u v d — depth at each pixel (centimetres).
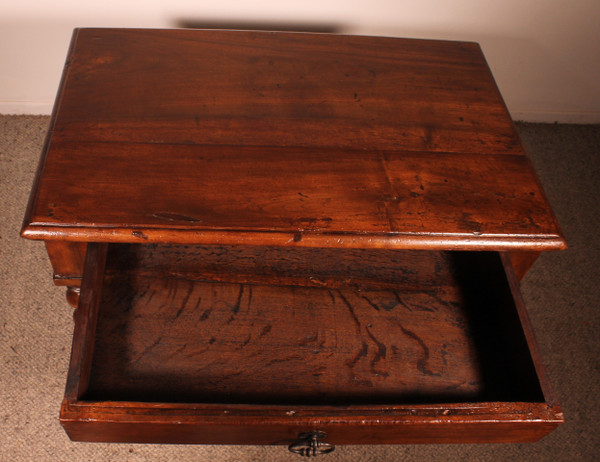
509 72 141
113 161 83
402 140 91
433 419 75
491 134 93
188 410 72
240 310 96
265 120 91
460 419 75
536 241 82
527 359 83
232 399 87
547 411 76
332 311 97
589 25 129
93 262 82
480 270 99
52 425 105
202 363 90
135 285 96
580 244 138
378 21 123
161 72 95
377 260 104
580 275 133
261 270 101
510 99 150
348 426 74
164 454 105
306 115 92
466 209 84
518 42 132
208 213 80
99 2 117
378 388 90
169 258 99
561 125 158
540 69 141
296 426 74
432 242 81
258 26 122
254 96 94
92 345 82
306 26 123
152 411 72
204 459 105
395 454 108
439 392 90
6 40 124
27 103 141
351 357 93
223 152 86
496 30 128
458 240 81
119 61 96
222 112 91
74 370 74
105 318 92
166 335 92
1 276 120
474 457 109
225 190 82
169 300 95
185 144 86
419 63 103
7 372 109
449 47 106
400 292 100
